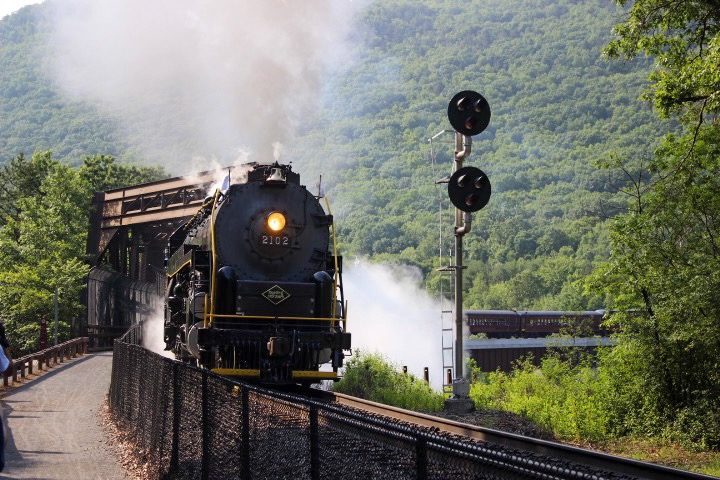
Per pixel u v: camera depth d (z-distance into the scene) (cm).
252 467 764
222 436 874
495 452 416
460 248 1916
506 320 5569
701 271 1911
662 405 2039
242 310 1739
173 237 2459
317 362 1756
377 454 523
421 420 1334
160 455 1204
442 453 454
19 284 4959
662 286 1988
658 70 2130
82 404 2183
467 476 436
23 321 4900
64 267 4872
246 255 1811
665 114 2047
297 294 1777
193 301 1788
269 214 1823
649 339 2048
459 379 1892
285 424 682
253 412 766
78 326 4825
